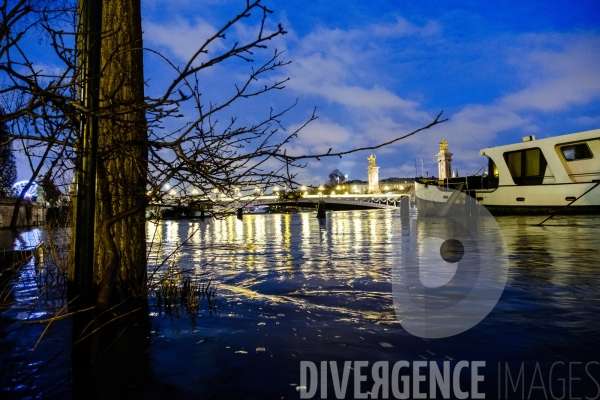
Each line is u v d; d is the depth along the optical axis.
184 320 3.70
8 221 32.31
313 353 2.81
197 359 2.72
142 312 4.00
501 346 2.91
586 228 16.72
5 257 9.24
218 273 6.83
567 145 29.19
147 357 2.76
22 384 2.35
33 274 6.68
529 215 30.97
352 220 38.28
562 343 2.95
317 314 3.87
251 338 3.14
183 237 18.56
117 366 2.61
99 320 3.59
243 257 9.33
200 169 2.70
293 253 10.05
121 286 4.39
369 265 7.39
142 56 4.36
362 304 4.28
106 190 3.54
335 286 5.36
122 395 2.21
